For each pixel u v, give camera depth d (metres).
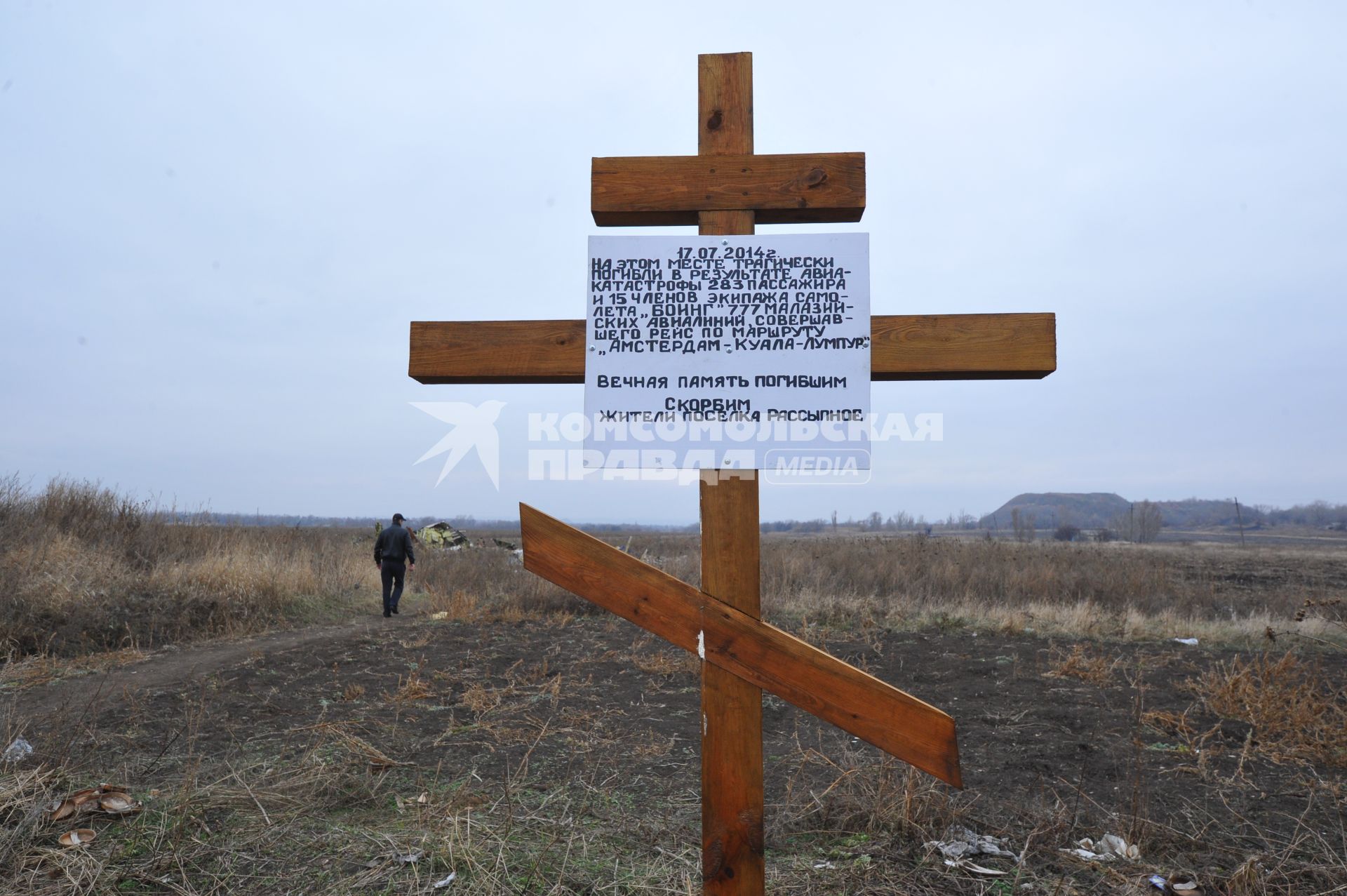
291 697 6.57
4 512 11.78
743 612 2.61
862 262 2.71
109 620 9.02
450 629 10.60
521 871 3.47
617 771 4.83
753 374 2.71
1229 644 9.43
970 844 3.85
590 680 7.29
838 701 2.53
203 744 5.14
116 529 12.62
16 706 6.12
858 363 2.70
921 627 10.65
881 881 3.49
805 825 4.13
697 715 6.28
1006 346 2.70
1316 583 17.75
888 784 4.32
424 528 25.36
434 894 3.26
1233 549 45.94
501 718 5.98
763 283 2.72
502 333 2.80
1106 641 9.78
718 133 2.81
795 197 2.76
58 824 3.75
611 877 3.47
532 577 13.34
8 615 8.41
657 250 2.75
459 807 4.08
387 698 6.52
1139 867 3.63
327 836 3.76
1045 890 3.42
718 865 2.57
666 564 14.82
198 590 10.52
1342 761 5.04
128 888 3.26
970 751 5.39
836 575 15.04
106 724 5.52
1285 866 3.63
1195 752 5.29
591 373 2.73
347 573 14.26
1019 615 10.92
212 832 3.76
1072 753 5.31
